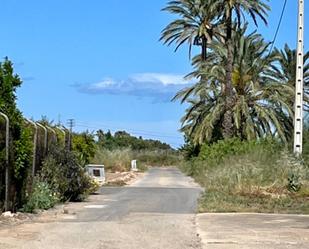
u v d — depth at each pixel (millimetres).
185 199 24688
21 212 17656
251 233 14125
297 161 27906
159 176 53500
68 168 22562
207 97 47250
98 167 36688
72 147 30953
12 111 16781
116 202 23094
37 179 20062
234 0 42938
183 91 46750
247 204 21906
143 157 100188
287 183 26375
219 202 22453
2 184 16266
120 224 15555
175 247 11930
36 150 20453
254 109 45531
